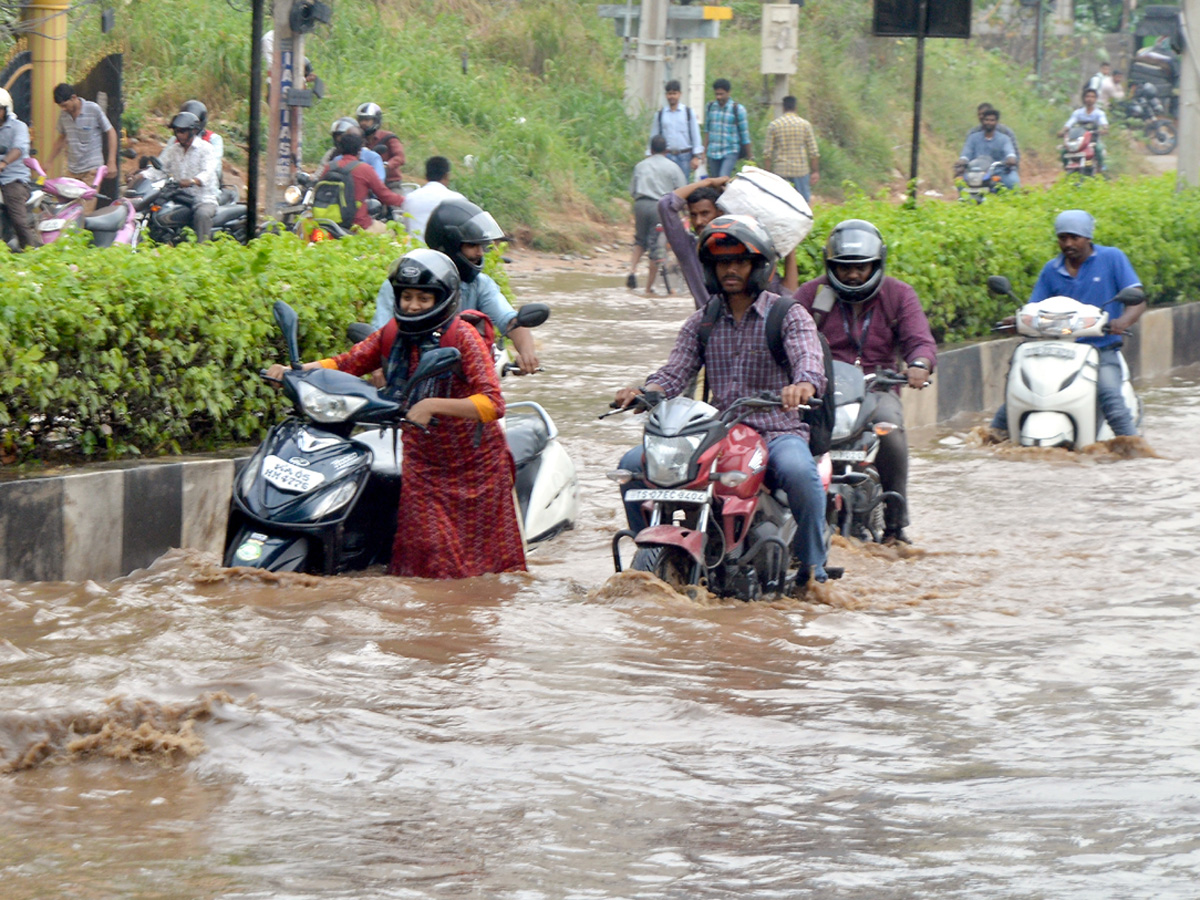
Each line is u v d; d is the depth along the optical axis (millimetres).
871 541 25406
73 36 76812
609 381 39719
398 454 22969
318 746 14719
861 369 25578
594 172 86000
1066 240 34969
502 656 17875
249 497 21125
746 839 12766
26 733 14648
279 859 12141
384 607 19766
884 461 25391
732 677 17422
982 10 134500
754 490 20781
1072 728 15828
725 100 76875
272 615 19125
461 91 86375
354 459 21547
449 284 21078
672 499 20031
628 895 11617
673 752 14906
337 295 25703
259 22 30797
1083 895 11664
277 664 16922
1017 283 42031
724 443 20562
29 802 13266
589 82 94812
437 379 21422
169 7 84000
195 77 79250
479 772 14234
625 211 84625
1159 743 15359
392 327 21797
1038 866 12219
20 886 11523
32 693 15750
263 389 24844
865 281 25734
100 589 20156
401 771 14195
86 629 18312
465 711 15906
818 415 21750
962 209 42375
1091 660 18391
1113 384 33656
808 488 20984
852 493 24719
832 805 13594
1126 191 49906
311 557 21328
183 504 22750
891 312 26078
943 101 115938
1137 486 30188
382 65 86375
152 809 13164
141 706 15242
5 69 57062
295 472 21156
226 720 15180
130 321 22344
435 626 19000
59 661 16891
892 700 16750
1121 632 19750
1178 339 48125
